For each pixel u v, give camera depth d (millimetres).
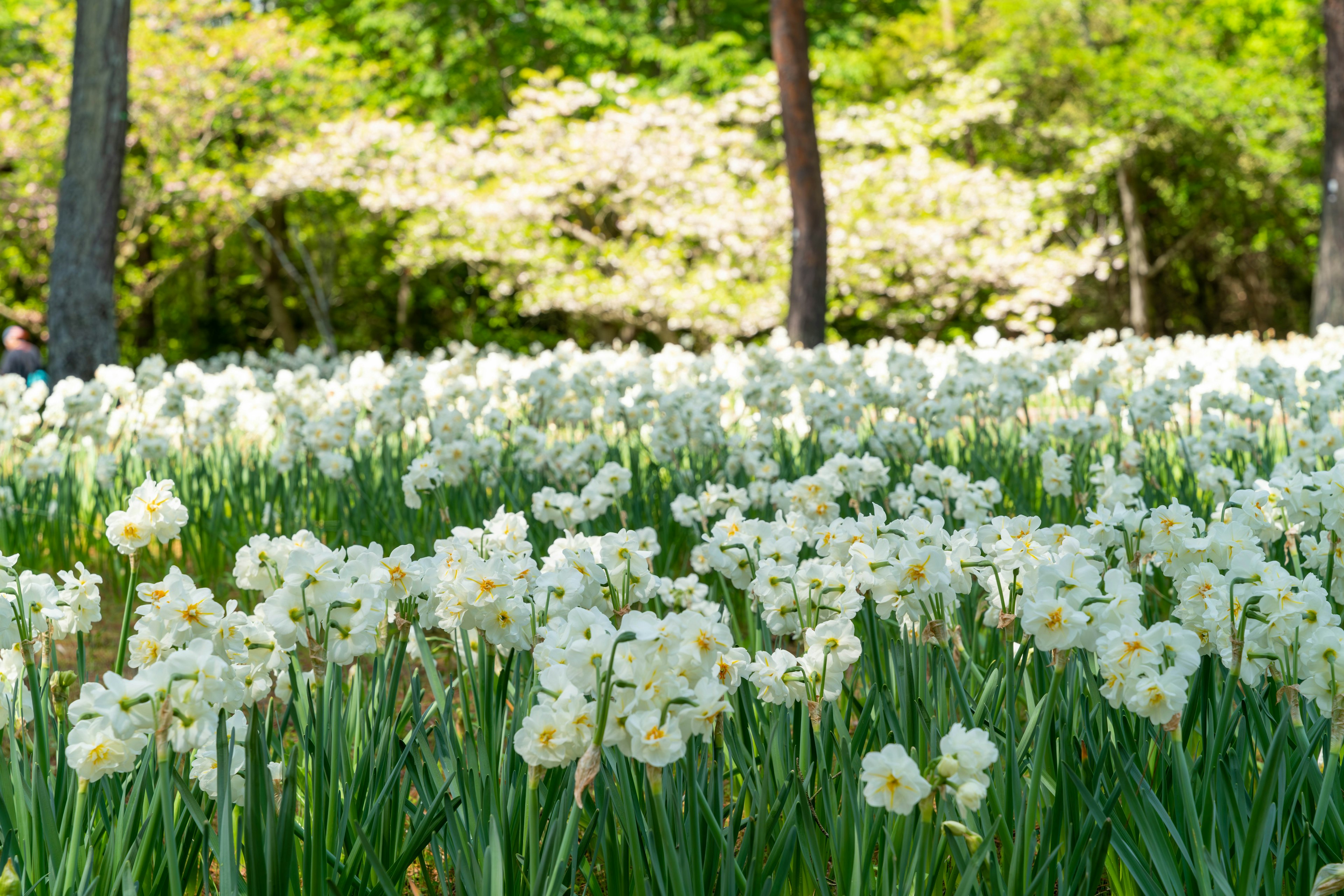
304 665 3729
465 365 6980
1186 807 1896
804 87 13562
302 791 2457
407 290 28250
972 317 25281
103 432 5941
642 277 19203
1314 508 2648
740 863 1998
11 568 2299
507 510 4562
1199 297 31672
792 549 2648
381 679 2400
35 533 5109
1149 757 2299
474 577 2160
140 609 2010
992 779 2039
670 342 21422
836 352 8367
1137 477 4527
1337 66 14430
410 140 19578
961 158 26219
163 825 1833
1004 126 25766
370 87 22703
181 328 29656
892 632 2740
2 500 5094
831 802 2082
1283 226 28312
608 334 25703
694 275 19578
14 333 11352
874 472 3748
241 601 4734
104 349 11453
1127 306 29562
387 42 25203
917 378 6156
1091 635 1986
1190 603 2258
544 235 20234
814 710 2143
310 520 5168
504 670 2242
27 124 18062
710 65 22562
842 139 21469
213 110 18938
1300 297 31234
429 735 2756
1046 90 25328
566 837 1798
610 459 5660
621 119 18969
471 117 24812
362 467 5598
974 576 2555
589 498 3803
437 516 4809
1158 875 2004
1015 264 20828
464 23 24594
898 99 23719
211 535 5047
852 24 25141
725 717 2279
